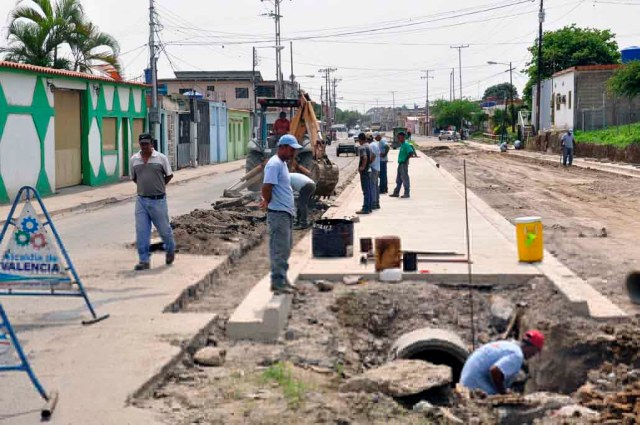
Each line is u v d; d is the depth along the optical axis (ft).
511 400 24.40
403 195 81.61
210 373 25.66
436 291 37.14
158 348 26.58
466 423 22.63
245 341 30.09
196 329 29.14
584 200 85.40
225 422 20.88
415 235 52.47
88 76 100.73
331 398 23.40
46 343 27.32
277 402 22.62
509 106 375.04
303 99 72.74
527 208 77.46
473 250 45.88
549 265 40.78
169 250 42.63
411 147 80.38
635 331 30.37
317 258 43.75
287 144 33.40
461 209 69.15
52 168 91.35
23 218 29.66
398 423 21.50
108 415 20.85
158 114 126.93
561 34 248.73
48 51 118.62
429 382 24.43
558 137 197.26
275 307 30.60
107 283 37.60
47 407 20.68
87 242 53.42
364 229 55.77
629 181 109.40
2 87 79.15
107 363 24.98
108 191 97.30
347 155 222.28
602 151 159.74
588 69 193.36
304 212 60.44
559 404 24.54
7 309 32.50
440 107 492.54
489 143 311.06
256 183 75.00
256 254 50.83
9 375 23.95
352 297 35.86
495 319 35.09
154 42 126.93
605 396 25.39
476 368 26.14
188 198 90.17
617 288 38.83
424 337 30.40
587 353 29.84
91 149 104.12
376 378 24.67
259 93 289.12
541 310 33.99
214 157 176.86
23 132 83.87
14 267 29.86
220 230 56.13
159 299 34.06
